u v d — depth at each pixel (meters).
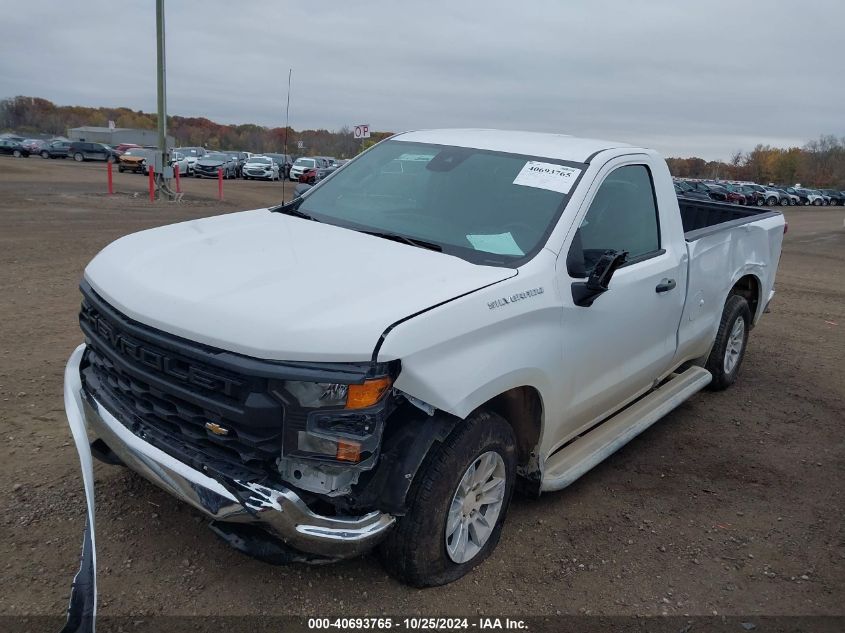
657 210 4.68
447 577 3.34
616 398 4.43
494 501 3.51
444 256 3.56
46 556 3.32
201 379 2.80
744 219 6.17
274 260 3.35
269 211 4.52
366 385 2.70
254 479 2.80
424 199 4.20
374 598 3.24
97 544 3.43
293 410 2.71
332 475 2.85
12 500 3.73
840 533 4.17
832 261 18.58
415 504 3.08
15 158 48.09
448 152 4.51
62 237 12.59
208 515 2.82
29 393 5.11
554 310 3.53
